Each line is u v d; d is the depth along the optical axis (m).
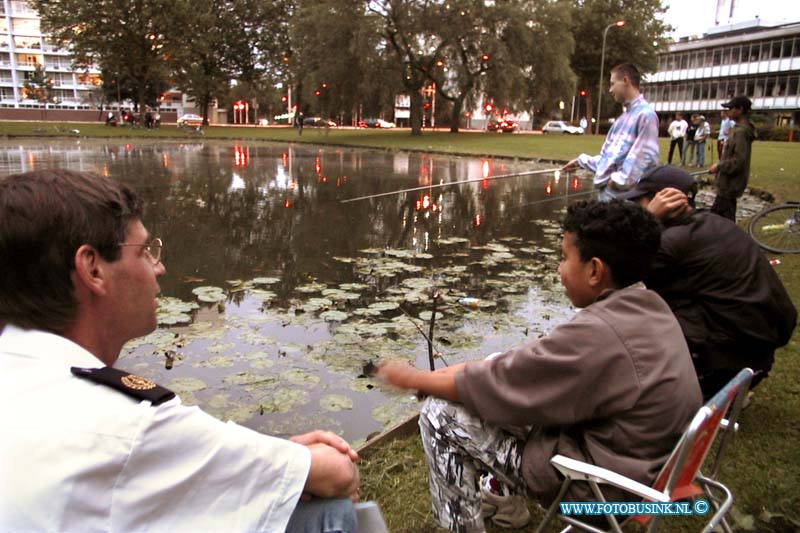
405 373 1.86
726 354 2.62
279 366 3.85
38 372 0.99
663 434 1.63
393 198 11.76
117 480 0.94
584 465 1.62
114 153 22.75
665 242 2.65
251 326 4.55
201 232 8.09
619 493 1.66
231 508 1.03
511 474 1.88
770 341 2.62
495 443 1.88
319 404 3.39
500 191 13.17
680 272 2.67
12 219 1.03
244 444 1.06
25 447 0.90
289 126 62.19
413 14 31.16
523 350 1.69
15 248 1.03
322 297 5.24
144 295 1.19
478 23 31.61
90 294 1.10
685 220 2.74
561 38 32.81
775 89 49.72
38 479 0.89
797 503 2.45
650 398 1.62
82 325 1.11
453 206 10.88
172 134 38.28
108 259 1.11
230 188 12.84
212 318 4.72
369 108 34.22
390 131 44.09
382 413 3.29
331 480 1.20
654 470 1.62
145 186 12.93
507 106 33.97
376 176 15.90
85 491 0.91
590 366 1.61
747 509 2.44
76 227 1.06
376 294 5.40
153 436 0.96
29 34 81.00
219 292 5.31
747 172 6.64
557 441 1.75
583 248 1.78
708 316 2.62
